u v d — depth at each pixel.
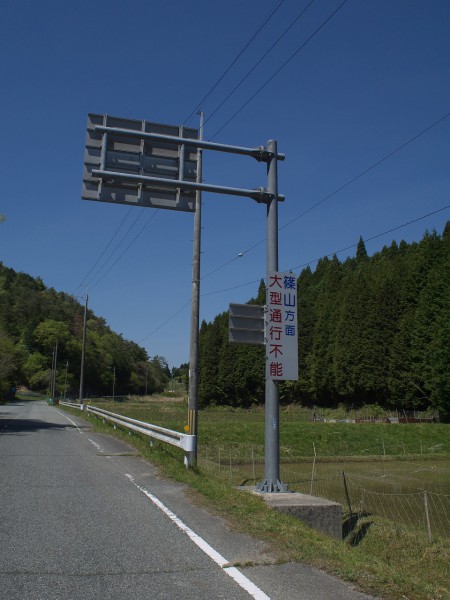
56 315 114.81
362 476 20.28
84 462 12.08
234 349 84.94
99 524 6.40
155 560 5.02
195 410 14.23
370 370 56.81
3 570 4.66
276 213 9.74
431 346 47.72
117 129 9.45
